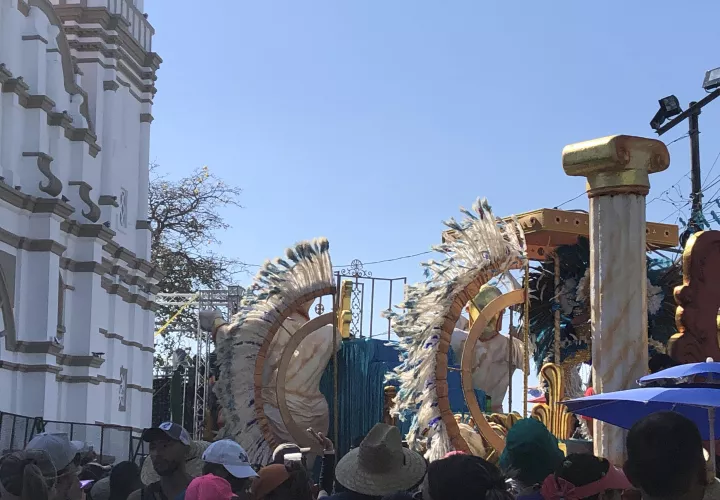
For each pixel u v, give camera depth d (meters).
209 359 33.69
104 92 29.75
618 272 8.37
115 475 7.18
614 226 8.41
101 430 22.34
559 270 10.98
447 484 4.48
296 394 13.34
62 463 5.88
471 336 10.21
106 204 29.14
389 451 5.85
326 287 12.89
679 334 9.35
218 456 6.54
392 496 5.29
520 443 5.79
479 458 4.61
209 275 46.41
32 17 26.03
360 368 13.63
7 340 23.72
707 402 5.88
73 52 29.38
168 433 6.28
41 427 19.64
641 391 6.34
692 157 14.64
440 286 10.31
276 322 12.92
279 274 13.05
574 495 5.37
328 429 13.54
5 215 23.92
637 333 8.34
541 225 10.37
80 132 27.62
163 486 6.32
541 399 11.86
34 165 25.30
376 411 13.38
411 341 10.44
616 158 8.25
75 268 27.52
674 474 3.63
